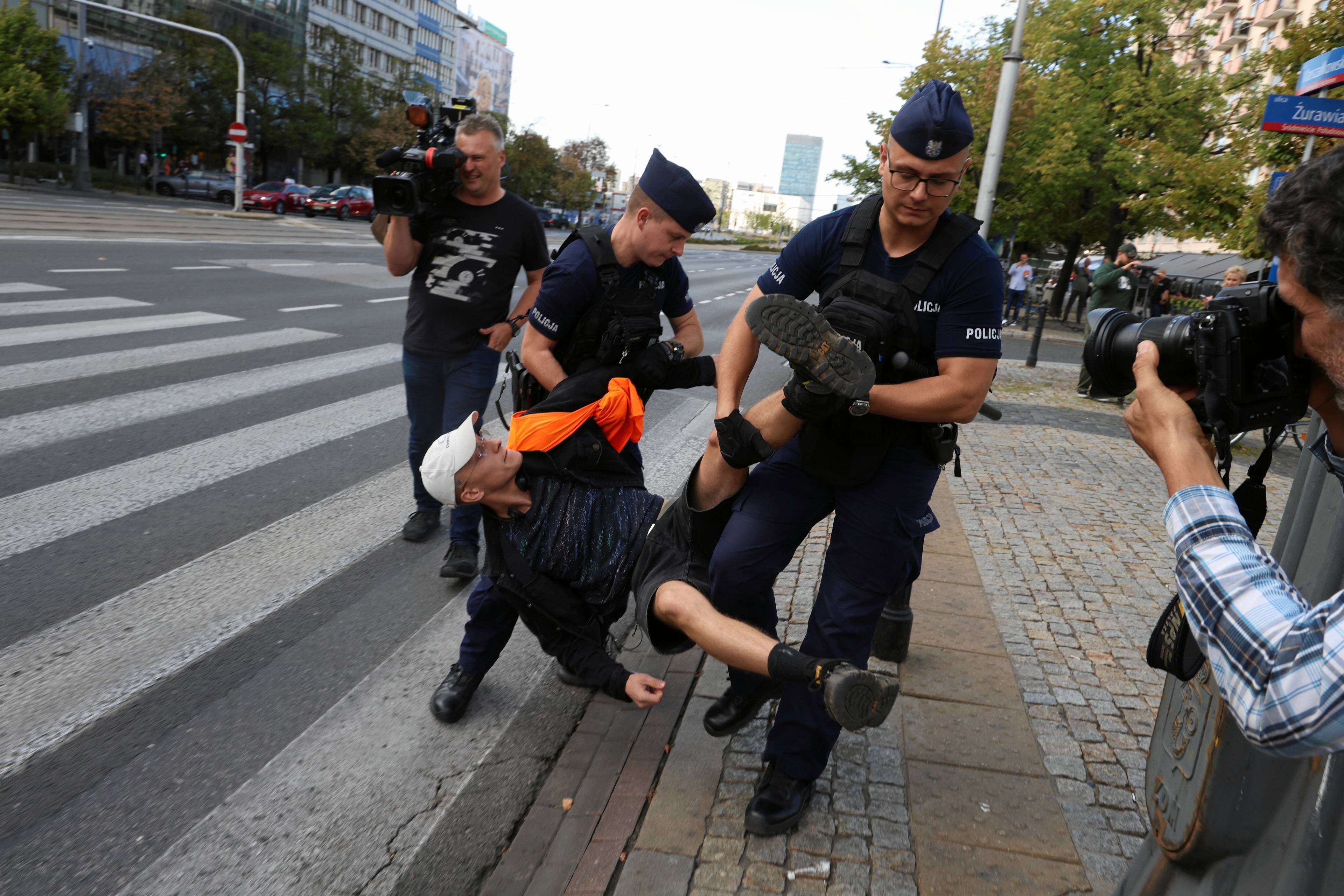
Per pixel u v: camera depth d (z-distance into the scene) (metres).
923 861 2.48
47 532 4.52
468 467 2.52
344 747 3.03
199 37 50.75
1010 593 4.51
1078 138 24.17
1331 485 1.37
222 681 3.38
